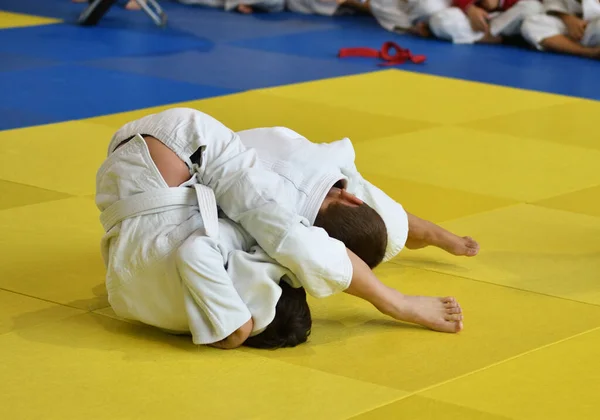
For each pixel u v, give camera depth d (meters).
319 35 10.10
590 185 5.23
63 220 4.38
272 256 3.11
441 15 9.98
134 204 3.16
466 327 3.39
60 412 2.73
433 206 4.77
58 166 5.24
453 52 9.41
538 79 8.21
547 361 3.15
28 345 3.15
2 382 2.89
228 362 3.07
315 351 3.17
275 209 3.10
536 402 2.88
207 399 2.83
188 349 3.16
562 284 3.82
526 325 3.43
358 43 9.74
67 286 3.65
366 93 7.41
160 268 3.11
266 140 3.56
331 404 2.82
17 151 5.50
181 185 3.21
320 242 3.10
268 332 3.16
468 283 3.80
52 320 3.35
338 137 6.09
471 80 8.05
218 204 3.22
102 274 3.79
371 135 6.16
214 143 3.26
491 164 5.57
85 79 7.50
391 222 3.71
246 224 3.15
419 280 3.82
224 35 9.80
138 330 3.29
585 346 3.27
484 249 4.18
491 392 2.93
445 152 5.80
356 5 11.45
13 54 8.31
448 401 2.86
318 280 3.12
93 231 4.25
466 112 6.89
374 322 3.42
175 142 3.24
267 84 7.63
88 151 5.57
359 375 3.01
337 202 3.34
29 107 6.55
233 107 6.82
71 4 11.30
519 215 4.66
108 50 8.71
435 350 3.20
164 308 3.15
